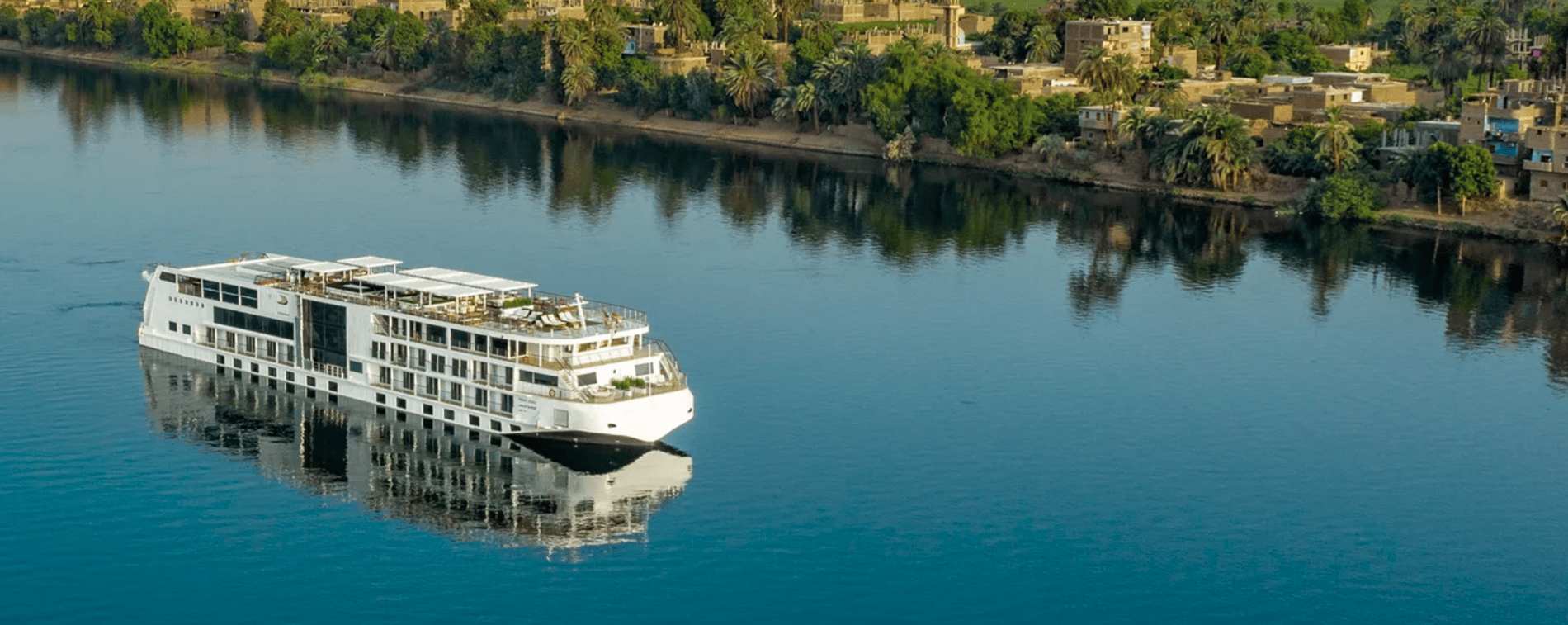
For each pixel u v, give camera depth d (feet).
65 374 542.57
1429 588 430.20
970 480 485.56
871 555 437.58
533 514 451.12
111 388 529.86
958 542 446.60
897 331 637.71
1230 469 500.74
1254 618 413.18
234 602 404.16
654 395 475.31
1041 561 437.58
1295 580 432.25
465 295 500.33
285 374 528.22
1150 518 465.06
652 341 510.17
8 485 460.55
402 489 462.60
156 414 509.35
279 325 525.75
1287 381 586.45
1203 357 613.52
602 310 505.25
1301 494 483.92
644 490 468.75
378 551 429.38
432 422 498.69
